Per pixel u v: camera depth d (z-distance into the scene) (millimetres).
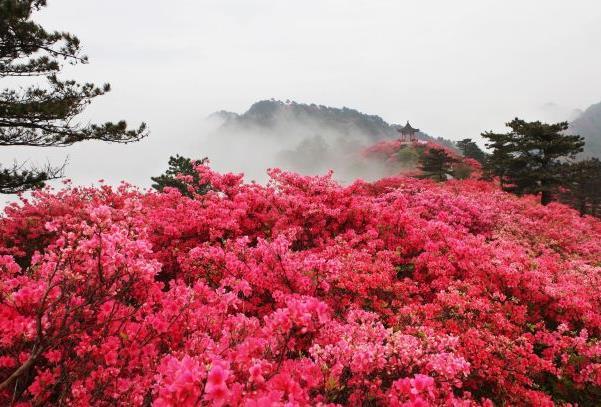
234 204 12547
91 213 4188
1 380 4426
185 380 2824
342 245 10555
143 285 5836
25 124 12086
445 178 52469
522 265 9000
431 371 5023
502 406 5828
